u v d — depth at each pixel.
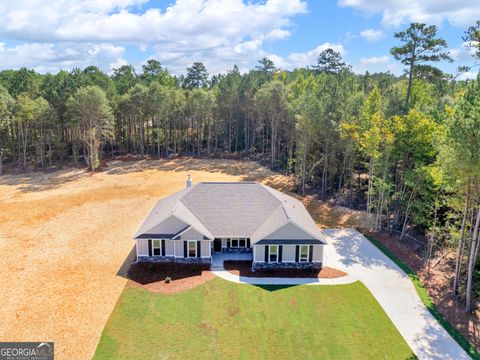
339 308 23.38
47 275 26.81
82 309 22.73
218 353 19.23
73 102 57.25
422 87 52.47
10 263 28.59
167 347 19.61
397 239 34.72
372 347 19.95
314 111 43.97
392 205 37.50
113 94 71.12
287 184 52.19
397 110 41.94
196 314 22.45
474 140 20.28
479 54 24.31
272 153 62.66
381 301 24.31
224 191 32.94
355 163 47.75
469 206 24.94
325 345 20.02
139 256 28.92
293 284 26.17
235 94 69.06
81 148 70.75
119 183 52.50
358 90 65.12
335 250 32.09
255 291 25.17
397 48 43.75
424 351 19.72
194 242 28.72
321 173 52.34
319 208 43.00
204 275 27.22
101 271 27.56
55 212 40.47
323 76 77.56
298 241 27.89
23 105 55.94
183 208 31.00
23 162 62.00
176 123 72.56
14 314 22.08
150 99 66.25
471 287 23.33
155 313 22.47
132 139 75.19
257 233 29.17
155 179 54.75
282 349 19.66
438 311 23.41
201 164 64.75
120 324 21.39
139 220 38.38
